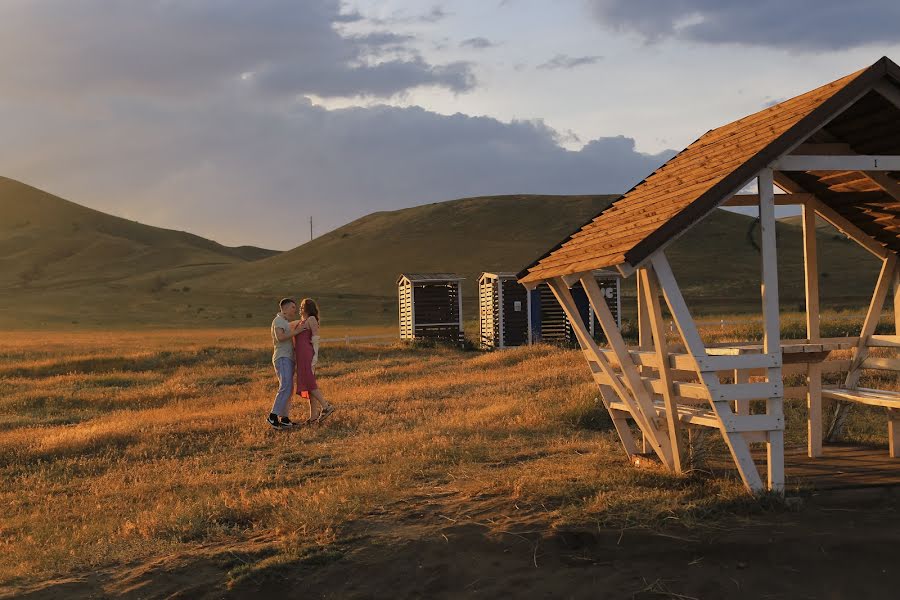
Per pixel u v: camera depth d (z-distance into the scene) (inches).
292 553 230.1
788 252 4042.8
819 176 323.9
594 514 241.6
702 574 200.7
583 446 378.9
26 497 350.9
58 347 1622.8
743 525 229.1
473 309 3506.4
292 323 503.2
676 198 263.7
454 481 310.7
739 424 251.4
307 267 5093.5
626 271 239.5
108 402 749.9
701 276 3690.9
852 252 4008.4
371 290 4288.9
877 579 193.3
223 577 220.2
